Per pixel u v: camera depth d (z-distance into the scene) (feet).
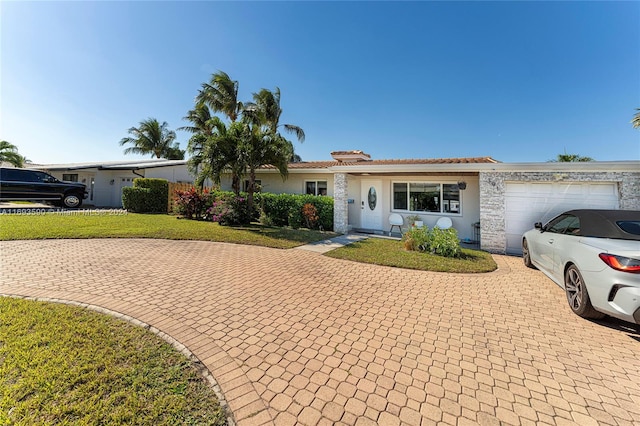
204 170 40.68
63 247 23.91
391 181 41.70
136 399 7.02
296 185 52.75
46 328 10.39
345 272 20.20
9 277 16.26
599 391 8.13
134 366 8.43
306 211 40.81
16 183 50.24
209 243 28.58
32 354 8.66
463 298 15.58
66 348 9.11
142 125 107.86
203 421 6.52
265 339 10.56
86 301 13.26
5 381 7.44
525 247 23.13
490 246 28.89
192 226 37.22
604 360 9.77
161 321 11.62
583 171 25.30
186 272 18.72
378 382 8.25
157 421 6.42
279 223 44.32
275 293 15.49
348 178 41.16
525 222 27.91
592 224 14.38
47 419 6.26
